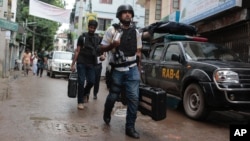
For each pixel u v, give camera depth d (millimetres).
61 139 4906
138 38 5496
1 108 7074
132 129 5273
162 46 9227
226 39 12656
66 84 14750
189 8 14773
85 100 8523
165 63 8539
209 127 6512
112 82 5512
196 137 5586
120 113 7262
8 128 5391
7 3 16156
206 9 12797
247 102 6570
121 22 5402
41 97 9164
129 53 5352
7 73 16922
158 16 21953
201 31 14289
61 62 21188
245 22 11203
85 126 5812
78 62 7535
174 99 8406
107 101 5793
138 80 5352
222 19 12375
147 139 5207
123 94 5652
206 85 6758
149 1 24766
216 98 6602
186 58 7719
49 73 22891
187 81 7441
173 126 6352
